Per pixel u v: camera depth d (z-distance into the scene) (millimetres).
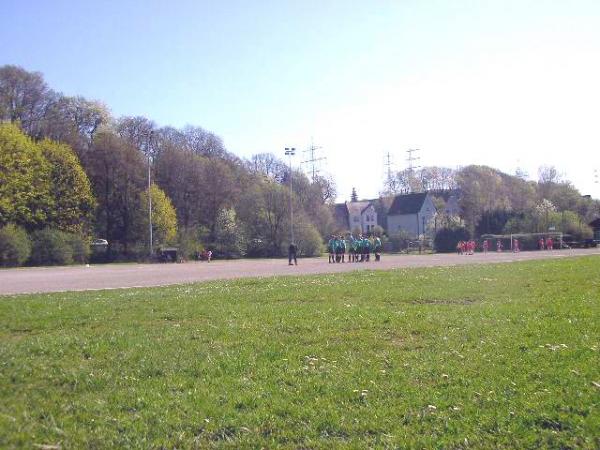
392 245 94250
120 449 6195
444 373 8672
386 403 7434
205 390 8078
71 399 7855
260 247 90062
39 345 11070
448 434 6430
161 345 11078
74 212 75375
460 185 125000
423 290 19938
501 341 10734
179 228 88250
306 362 9609
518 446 6098
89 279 35156
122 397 7867
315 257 86188
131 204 85000
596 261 35375
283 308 15891
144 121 95625
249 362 9617
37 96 79812
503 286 21016
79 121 87562
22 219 70375
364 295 18984
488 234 90688
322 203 109312
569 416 6738
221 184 95938
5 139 68500
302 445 6273
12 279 36656
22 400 7812
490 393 7652
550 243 78500
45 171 72188
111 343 11328
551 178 126125
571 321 12562
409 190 147000
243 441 6348
